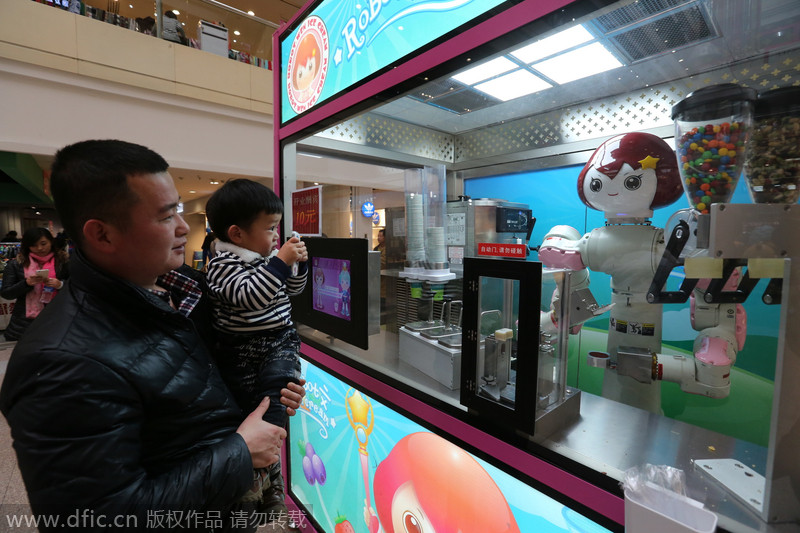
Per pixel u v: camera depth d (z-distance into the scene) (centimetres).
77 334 57
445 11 95
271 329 113
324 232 177
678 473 64
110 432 54
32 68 410
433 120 173
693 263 69
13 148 406
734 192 68
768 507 58
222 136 556
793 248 55
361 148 173
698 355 93
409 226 150
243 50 584
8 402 54
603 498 70
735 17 71
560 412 89
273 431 76
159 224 65
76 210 61
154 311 67
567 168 157
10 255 554
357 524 145
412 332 132
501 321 92
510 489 88
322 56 147
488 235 136
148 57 482
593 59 102
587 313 97
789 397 56
